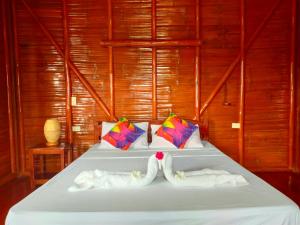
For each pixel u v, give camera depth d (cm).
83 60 400
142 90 404
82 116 408
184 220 164
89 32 396
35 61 399
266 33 400
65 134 409
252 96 407
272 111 411
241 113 407
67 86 402
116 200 181
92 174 220
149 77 402
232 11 395
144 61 400
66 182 222
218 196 186
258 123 411
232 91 405
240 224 167
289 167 416
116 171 251
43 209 170
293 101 408
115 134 352
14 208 173
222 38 398
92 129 410
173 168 259
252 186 205
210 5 394
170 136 353
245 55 401
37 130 409
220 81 402
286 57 405
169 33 396
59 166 410
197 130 369
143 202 178
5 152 386
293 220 168
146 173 224
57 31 396
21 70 401
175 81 402
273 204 173
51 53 398
